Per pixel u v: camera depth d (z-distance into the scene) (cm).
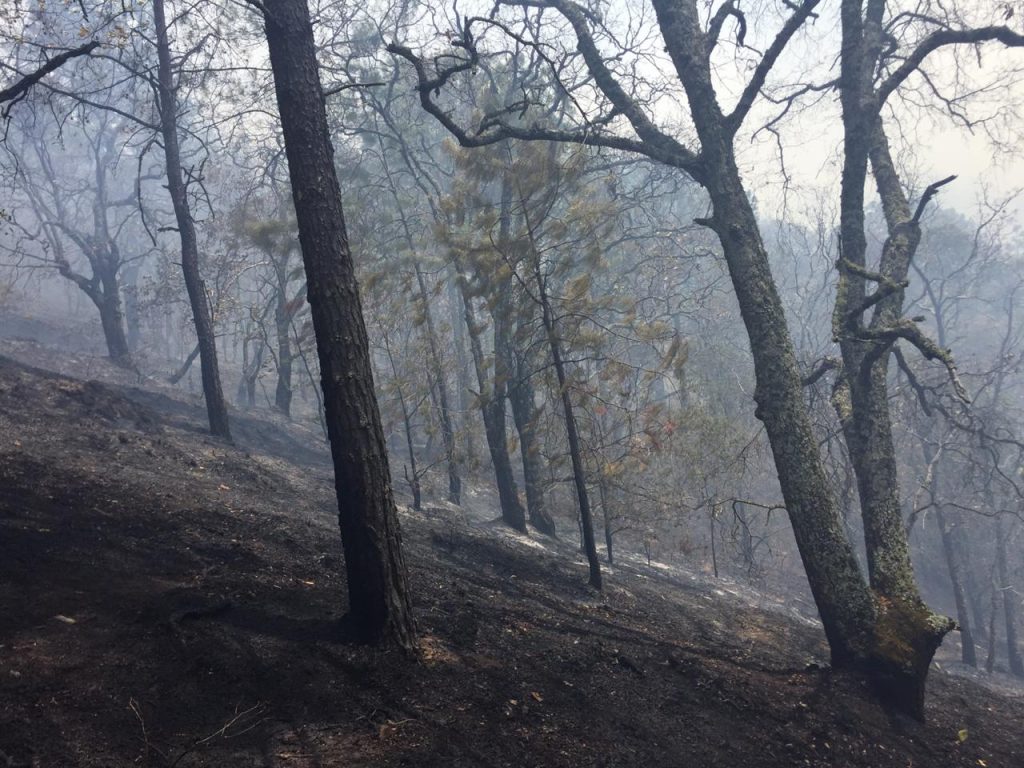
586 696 603
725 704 671
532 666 637
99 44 681
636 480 1551
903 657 752
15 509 687
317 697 478
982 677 2052
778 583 2366
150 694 438
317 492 1349
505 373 1376
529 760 471
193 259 1569
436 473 1808
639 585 1400
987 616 2852
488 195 1642
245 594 626
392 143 2075
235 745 408
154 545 702
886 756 652
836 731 669
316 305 565
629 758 514
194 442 1404
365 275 1491
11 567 558
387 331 1627
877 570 840
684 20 960
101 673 444
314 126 587
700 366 2353
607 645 771
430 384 1571
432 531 1237
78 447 1071
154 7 1512
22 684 409
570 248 1205
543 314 1170
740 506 1997
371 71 1967
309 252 565
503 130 934
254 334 2653
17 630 468
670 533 1831
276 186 2339
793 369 862
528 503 1803
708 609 1333
